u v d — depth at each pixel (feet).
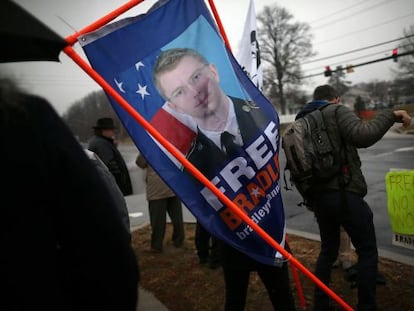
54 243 2.82
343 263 11.07
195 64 6.02
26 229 2.64
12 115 2.70
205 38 6.18
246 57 7.88
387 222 17.46
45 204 2.78
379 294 9.65
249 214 6.11
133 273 3.05
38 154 2.74
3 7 2.65
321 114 8.36
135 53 5.61
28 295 2.63
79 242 2.86
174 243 16.74
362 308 7.98
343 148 8.12
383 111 7.69
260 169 6.27
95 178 3.02
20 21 2.68
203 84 6.03
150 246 17.06
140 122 4.94
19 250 2.61
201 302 10.55
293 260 6.14
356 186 8.14
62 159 2.88
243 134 6.17
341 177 8.12
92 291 2.88
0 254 2.56
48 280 2.73
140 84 5.62
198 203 5.75
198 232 13.82
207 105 6.02
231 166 6.04
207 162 5.91
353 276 10.49
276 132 6.53
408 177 8.49
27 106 2.84
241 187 6.09
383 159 43.29
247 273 6.89
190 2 6.14
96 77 4.70
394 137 76.69
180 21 6.01
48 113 2.97
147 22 5.74
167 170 5.64
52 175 2.83
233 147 6.08
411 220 8.51
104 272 2.87
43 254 2.72
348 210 8.08
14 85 2.87
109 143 13.88
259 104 6.52
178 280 12.39
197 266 13.69
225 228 5.89
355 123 7.78
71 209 2.86
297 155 8.44
